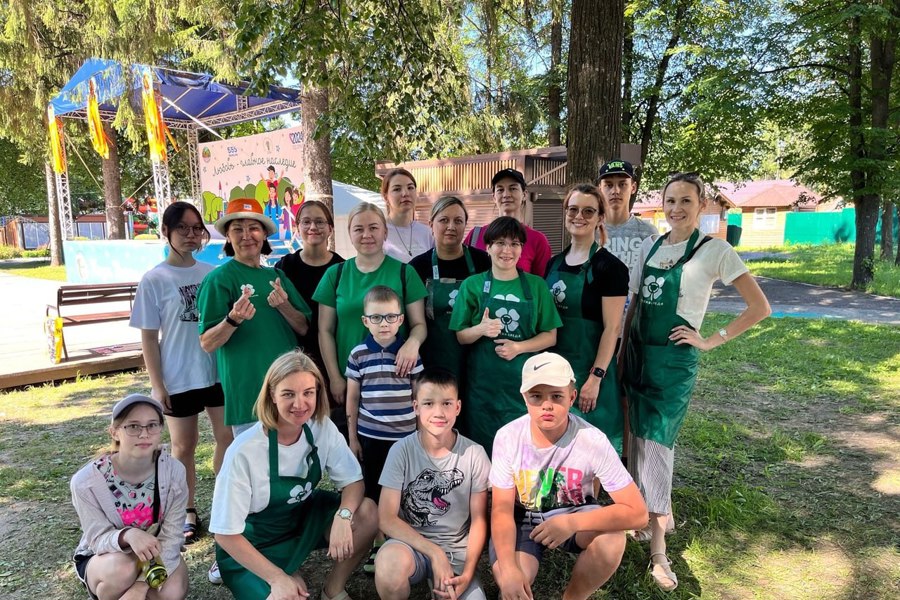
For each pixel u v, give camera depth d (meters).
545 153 11.58
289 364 2.42
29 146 18.61
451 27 8.27
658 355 2.98
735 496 3.76
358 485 2.70
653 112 15.91
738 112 13.46
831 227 32.28
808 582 2.91
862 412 5.43
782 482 4.01
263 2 4.96
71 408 5.78
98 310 11.39
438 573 2.46
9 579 3.00
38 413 5.64
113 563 2.35
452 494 2.66
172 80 11.10
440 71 7.06
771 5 14.44
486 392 2.97
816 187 15.64
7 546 3.31
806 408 5.59
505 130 15.65
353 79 5.89
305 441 2.55
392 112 6.18
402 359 2.91
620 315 2.94
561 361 2.48
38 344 8.19
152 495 2.49
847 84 14.45
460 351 3.17
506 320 2.90
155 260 12.60
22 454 4.62
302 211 3.50
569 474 2.56
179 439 3.35
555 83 15.37
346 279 3.16
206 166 13.78
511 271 2.95
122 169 25.20
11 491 3.99
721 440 4.71
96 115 12.09
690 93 14.96
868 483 3.97
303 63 5.31
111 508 2.42
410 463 2.69
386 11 6.06
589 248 3.07
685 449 4.62
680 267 2.92
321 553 3.32
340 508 2.64
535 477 2.58
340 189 14.41
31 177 26.83
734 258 2.85
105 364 6.98
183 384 3.28
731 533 3.37
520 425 2.64
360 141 6.01
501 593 2.46
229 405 3.03
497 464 2.62
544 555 3.18
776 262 22.22
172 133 20.02
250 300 3.01
